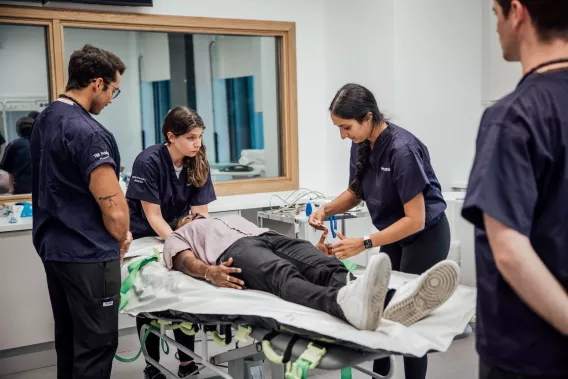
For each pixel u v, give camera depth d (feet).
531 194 3.34
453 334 5.63
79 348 7.22
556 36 3.47
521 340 3.51
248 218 12.98
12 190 11.39
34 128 7.28
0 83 11.18
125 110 12.68
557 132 3.38
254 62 14.08
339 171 14.42
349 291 5.55
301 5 14.12
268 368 9.95
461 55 13.51
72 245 6.98
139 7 12.20
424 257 7.73
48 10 11.22
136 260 8.27
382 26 12.75
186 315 6.87
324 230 8.11
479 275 3.74
